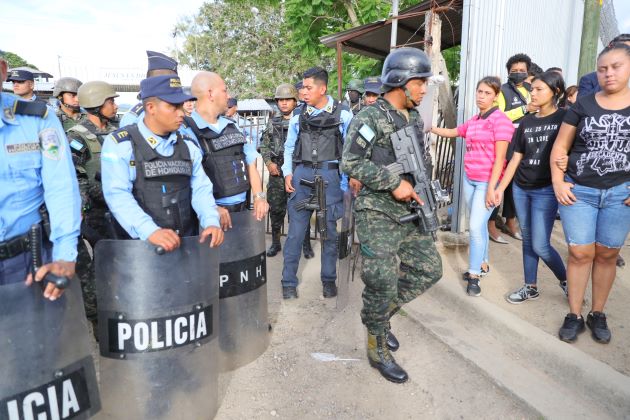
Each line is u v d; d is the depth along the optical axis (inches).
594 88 154.9
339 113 151.9
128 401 82.3
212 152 116.0
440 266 111.5
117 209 81.5
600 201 106.0
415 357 119.9
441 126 224.1
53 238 68.4
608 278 111.9
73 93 178.2
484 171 138.8
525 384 104.0
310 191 154.9
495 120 134.4
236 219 109.8
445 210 231.8
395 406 101.0
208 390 89.7
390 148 104.3
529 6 228.7
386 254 103.3
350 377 111.3
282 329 135.7
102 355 82.6
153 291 79.7
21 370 61.9
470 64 182.5
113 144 82.7
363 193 106.8
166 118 82.7
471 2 177.8
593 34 185.2
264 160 211.5
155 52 121.6
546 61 266.7
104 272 80.0
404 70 99.6
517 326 119.9
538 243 130.0
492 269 163.3
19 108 66.7
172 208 88.0
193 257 83.7
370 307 107.9
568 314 115.7
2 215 66.4
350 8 416.5
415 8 244.1
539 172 124.4
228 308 111.1
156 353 81.2
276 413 97.1
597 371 99.3
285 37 1167.6
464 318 135.4
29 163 67.5
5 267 68.0
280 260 206.8
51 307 64.3
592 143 104.3
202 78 114.0
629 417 91.0
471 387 106.6
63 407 66.1
